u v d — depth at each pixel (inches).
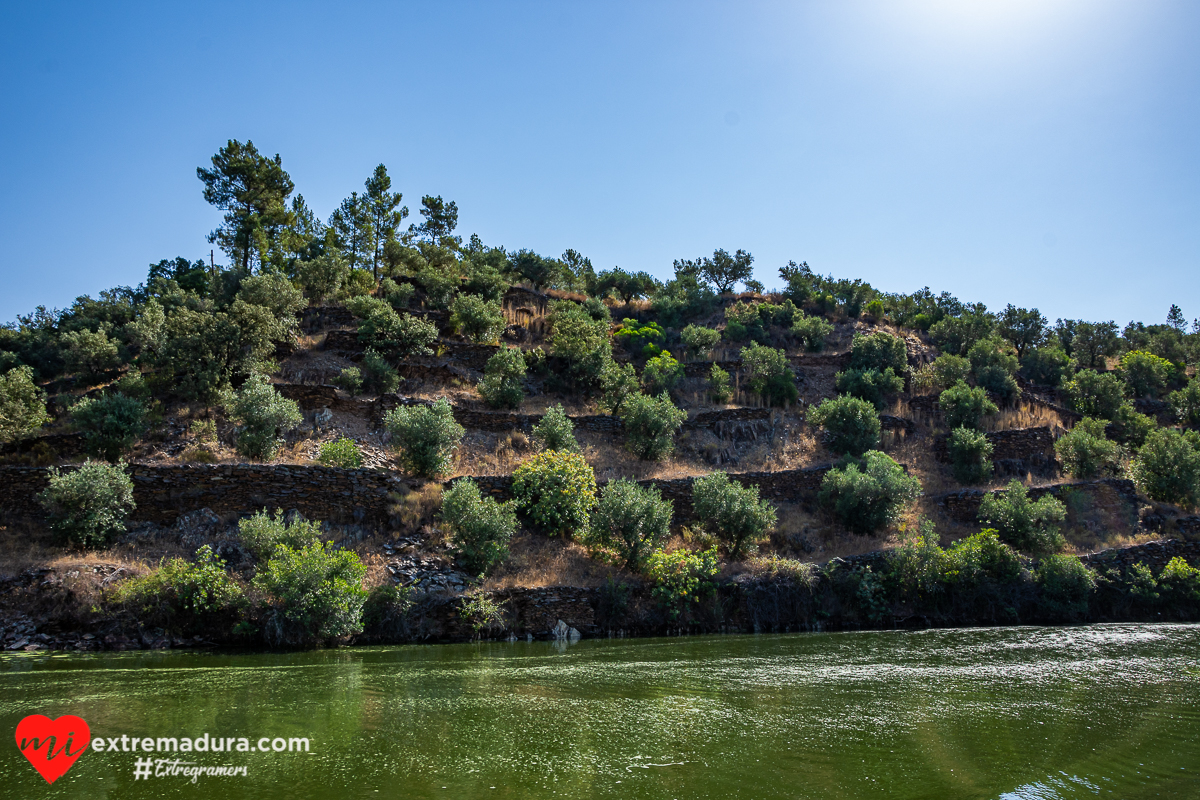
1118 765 319.6
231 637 619.2
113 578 636.1
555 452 997.2
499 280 1620.3
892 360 1539.1
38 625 589.9
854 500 992.9
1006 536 973.8
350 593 642.2
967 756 327.3
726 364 1488.7
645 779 289.3
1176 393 1537.9
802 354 1651.1
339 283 1475.1
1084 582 879.1
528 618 720.3
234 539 730.2
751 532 887.7
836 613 835.4
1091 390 1504.7
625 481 903.1
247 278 1342.3
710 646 663.1
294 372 1109.1
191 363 981.2
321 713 383.6
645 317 1838.1
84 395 1047.0
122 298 1688.0
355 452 871.7
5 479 724.7
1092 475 1146.0
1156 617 896.9
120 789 269.0
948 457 1230.3
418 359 1216.2
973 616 866.1
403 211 1803.6
